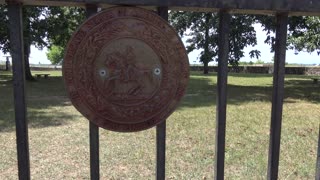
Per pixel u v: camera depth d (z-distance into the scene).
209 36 17.03
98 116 2.40
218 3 2.48
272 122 2.76
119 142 5.84
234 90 14.70
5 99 10.84
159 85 2.45
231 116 8.34
